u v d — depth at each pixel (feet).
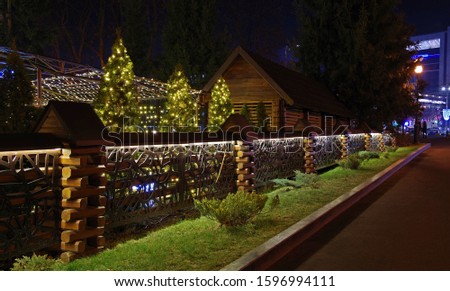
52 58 54.39
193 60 111.65
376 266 19.15
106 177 20.77
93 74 62.34
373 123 107.14
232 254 19.39
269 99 69.97
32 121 31.78
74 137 18.62
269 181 39.37
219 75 71.15
